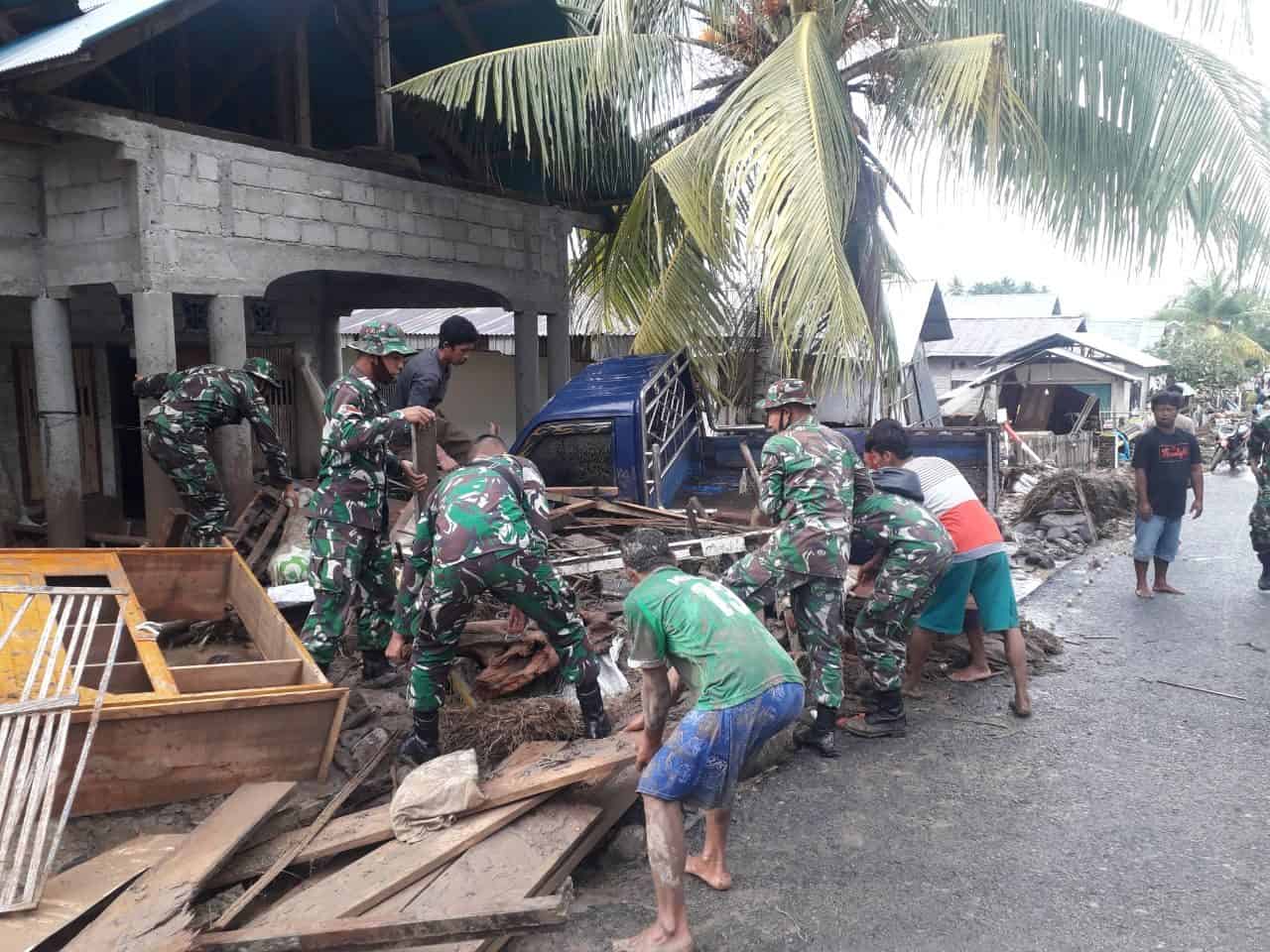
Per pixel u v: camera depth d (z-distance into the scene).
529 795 3.77
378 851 3.50
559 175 11.05
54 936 2.97
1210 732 5.16
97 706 3.61
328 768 4.23
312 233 7.96
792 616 5.84
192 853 3.36
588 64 9.22
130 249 6.81
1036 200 8.87
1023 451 18.27
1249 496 17.36
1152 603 8.23
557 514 6.73
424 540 4.26
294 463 11.68
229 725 3.95
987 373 25.80
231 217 7.31
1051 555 10.44
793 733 5.05
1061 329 31.84
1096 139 8.81
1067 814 4.21
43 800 3.37
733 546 6.03
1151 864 3.77
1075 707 5.58
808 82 7.72
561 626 4.27
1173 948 3.21
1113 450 21.77
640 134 10.02
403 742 4.38
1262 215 8.11
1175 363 41.31
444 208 9.31
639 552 3.57
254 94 10.34
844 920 3.42
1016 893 3.57
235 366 7.34
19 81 6.22
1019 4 8.77
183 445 6.22
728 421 11.32
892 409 11.12
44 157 7.16
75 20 7.46
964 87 7.85
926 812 4.26
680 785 3.21
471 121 10.70
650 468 8.09
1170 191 8.48
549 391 11.12
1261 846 3.89
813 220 7.21
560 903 3.12
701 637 3.34
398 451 7.30
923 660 5.82
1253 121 8.27
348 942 2.99
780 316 7.54
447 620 4.11
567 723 4.46
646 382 8.46
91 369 9.53
